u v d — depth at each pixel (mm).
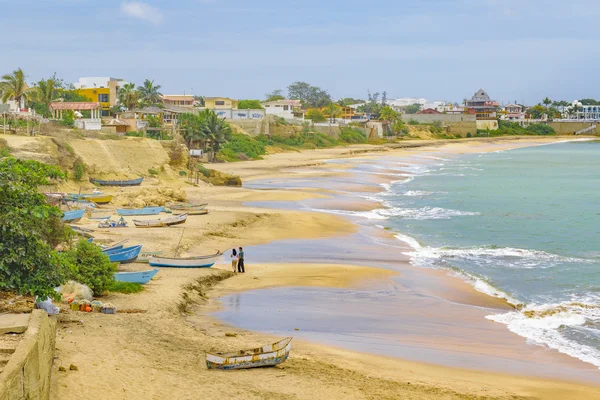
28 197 25062
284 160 138000
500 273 42094
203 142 124312
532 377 24750
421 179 107875
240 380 21578
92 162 76688
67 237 34969
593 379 24766
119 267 39312
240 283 38375
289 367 23406
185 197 70188
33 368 16812
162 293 33062
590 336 29891
